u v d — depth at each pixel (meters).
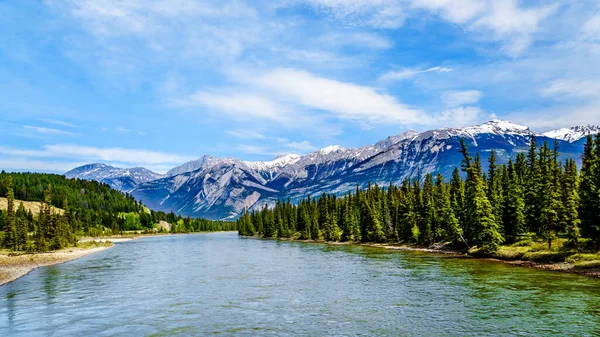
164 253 112.12
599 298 40.97
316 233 185.38
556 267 63.09
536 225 93.06
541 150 121.06
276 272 66.56
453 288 48.22
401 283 52.94
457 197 122.12
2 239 122.25
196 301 43.66
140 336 31.08
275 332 31.78
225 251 117.75
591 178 72.75
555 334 29.69
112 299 44.91
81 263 85.56
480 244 87.88
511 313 35.75
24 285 54.97
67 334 31.77
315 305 41.16
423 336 30.06
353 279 57.44
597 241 68.75
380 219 146.75
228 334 31.41
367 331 31.62
